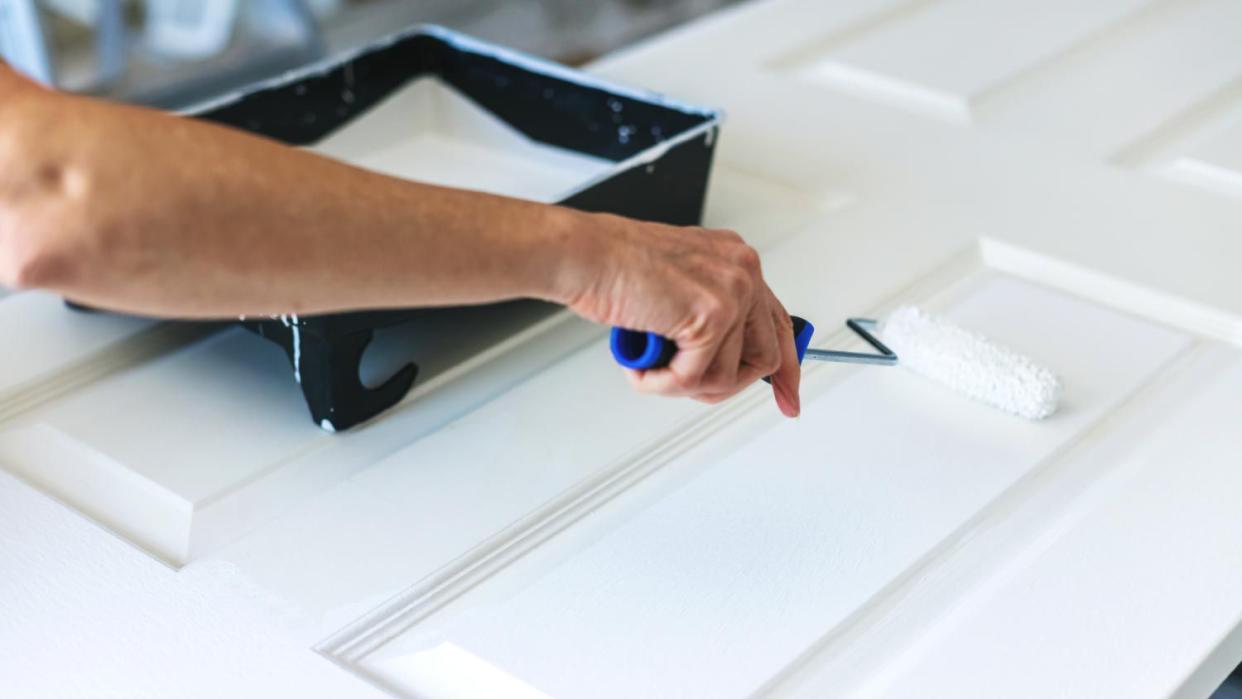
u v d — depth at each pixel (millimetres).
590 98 1066
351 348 777
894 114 1263
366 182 503
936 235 1053
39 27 2123
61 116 450
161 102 2514
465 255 522
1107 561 721
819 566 710
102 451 785
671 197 968
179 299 477
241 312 498
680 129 1021
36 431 805
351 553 708
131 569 688
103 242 446
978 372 838
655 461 794
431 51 1143
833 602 686
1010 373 833
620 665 643
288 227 475
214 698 612
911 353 865
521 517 739
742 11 1481
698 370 602
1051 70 1351
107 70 2494
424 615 678
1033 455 806
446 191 530
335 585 686
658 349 595
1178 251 1038
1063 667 647
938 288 1000
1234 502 772
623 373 873
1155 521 754
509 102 1122
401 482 762
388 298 517
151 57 2686
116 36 2465
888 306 963
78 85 2541
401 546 714
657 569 705
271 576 689
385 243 499
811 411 839
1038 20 1453
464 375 872
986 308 969
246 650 641
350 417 806
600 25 3141
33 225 441
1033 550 731
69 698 608
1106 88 1318
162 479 761
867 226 1062
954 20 1461
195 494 749
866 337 911
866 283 981
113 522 732
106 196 444
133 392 844
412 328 900
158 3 2627
